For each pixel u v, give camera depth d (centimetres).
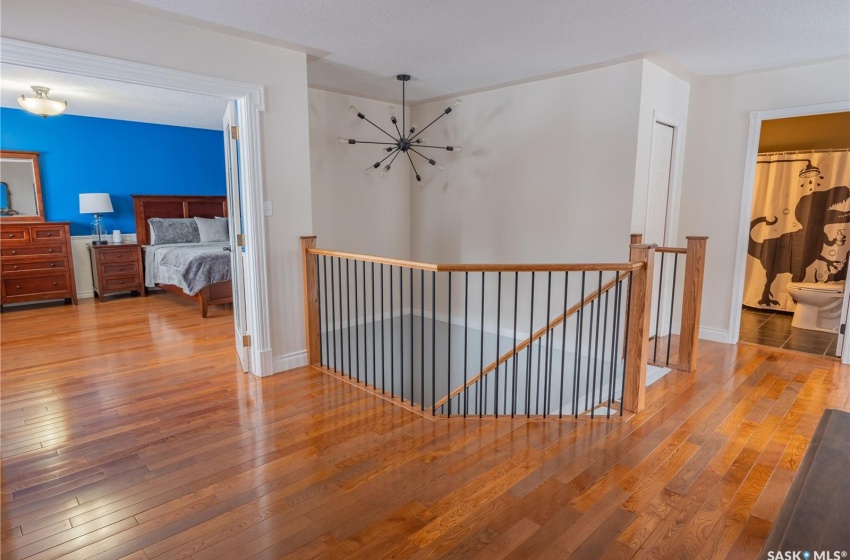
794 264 547
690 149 436
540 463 230
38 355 390
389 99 505
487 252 488
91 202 579
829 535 89
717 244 431
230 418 279
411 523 188
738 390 319
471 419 278
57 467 227
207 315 531
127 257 611
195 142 686
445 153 512
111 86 430
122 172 627
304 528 185
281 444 249
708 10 269
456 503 200
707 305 444
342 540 179
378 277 537
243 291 348
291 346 361
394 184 541
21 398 305
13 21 232
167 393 315
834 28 295
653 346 422
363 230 516
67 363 371
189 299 616
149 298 623
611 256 396
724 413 285
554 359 451
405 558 170
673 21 286
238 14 272
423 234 549
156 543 177
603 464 229
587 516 192
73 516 192
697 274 341
